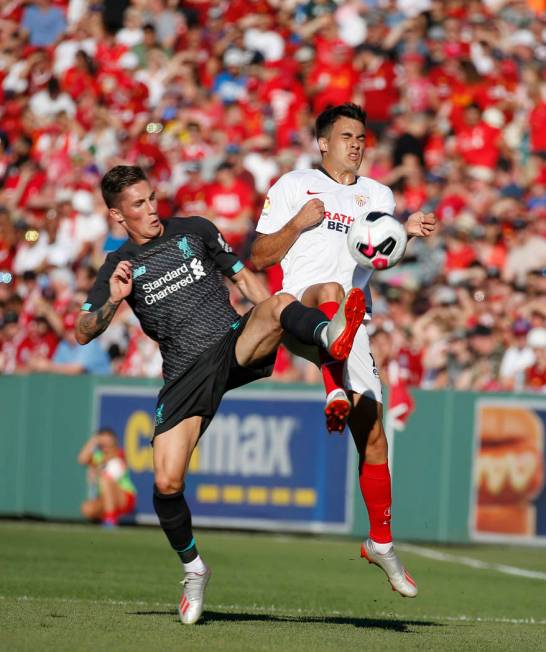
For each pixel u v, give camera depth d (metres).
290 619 21.75
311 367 44.38
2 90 60.28
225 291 20.03
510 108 57.62
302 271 20.67
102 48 59.03
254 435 41.53
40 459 42.31
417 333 45.62
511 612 26.45
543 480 40.72
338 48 58.69
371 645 17.22
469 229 50.59
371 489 20.20
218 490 41.62
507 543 40.81
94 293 19.72
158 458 19.34
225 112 56.31
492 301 46.75
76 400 42.09
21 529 40.16
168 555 34.72
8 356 47.72
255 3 62.56
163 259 19.58
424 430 41.00
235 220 49.91
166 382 19.70
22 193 53.56
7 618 19.06
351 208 20.83
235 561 34.31
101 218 50.47
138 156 53.53
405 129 56.25
